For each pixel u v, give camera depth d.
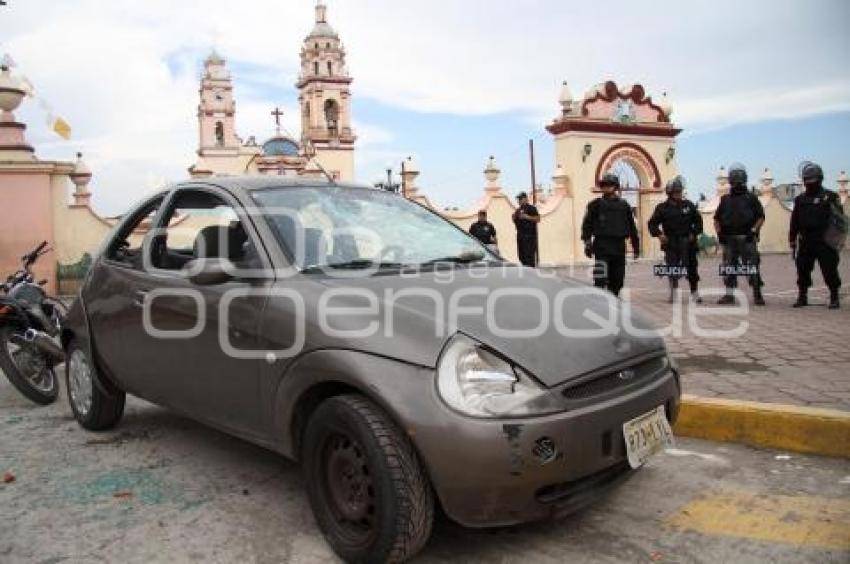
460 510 2.77
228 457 4.41
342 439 3.05
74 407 5.17
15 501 3.81
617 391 3.06
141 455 4.50
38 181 14.10
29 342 5.69
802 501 3.57
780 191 26.61
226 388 3.67
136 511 3.65
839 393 4.79
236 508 3.66
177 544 3.29
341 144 56.00
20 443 4.79
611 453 2.94
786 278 13.93
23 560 3.16
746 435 4.38
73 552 3.23
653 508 3.53
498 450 2.70
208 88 54.31
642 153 23.80
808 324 7.68
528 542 3.20
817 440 4.17
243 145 53.88
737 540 3.19
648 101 24.11
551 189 23.92
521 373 2.87
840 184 27.84
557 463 2.78
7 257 13.98
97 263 4.93
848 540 3.16
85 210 14.62
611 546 3.16
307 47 57.09
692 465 4.07
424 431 2.75
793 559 3.02
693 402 4.58
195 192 4.33
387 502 2.80
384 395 2.84
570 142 22.59
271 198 4.00
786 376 5.33
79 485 4.02
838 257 8.86
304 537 3.33
